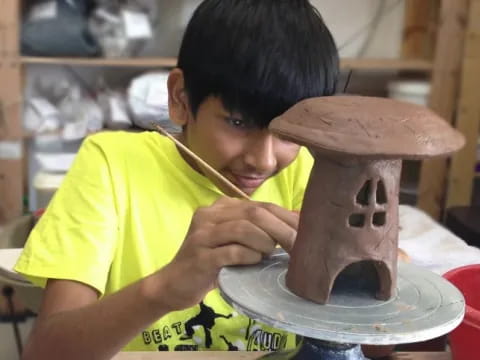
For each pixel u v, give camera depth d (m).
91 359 0.61
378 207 0.45
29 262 0.70
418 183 2.02
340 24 2.14
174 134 0.82
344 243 0.45
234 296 0.46
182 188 0.81
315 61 0.64
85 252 0.71
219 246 0.54
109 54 1.93
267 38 0.63
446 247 1.30
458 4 1.91
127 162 0.81
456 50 1.94
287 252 0.54
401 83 1.99
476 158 2.00
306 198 0.47
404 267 0.54
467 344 0.60
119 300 0.60
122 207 0.79
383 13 2.14
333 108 0.43
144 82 1.83
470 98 1.95
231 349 0.79
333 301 0.46
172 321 0.79
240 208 0.57
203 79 0.65
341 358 0.49
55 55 1.88
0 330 1.82
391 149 0.40
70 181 0.78
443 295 0.49
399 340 0.42
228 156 0.65
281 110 0.63
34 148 1.95
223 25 0.65
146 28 1.95
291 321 0.43
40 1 1.90
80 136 1.94
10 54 1.81
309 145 0.42
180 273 0.56
